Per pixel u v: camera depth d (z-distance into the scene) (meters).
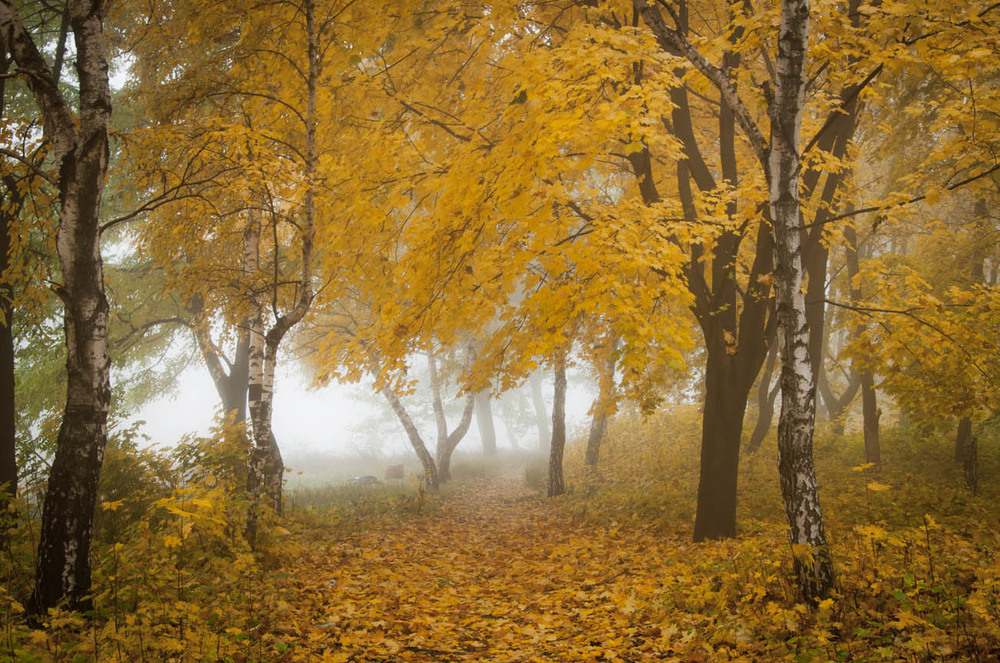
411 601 6.52
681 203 8.70
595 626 5.48
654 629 5.07
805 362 5.14
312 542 8.75
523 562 8.64
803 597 4.83
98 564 5.23
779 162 5.23
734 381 8.44
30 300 7.04
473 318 8.32
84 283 4.80
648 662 4.47
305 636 4.93
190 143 6.87
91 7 5.00
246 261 9.91
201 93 7.42
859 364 8.93
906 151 11.38
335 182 8.23
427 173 8.14
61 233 4.80
